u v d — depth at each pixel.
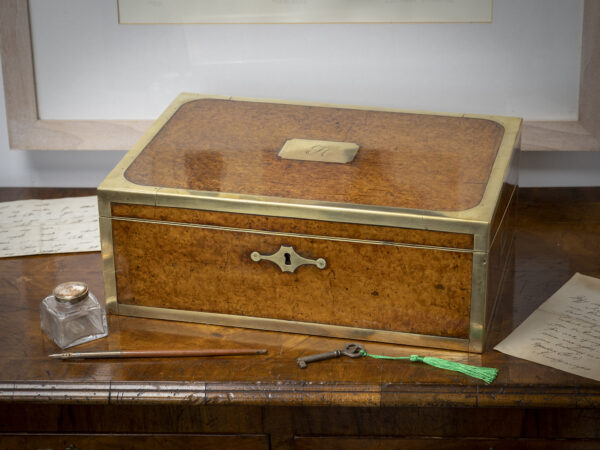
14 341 1.37
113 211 1.36
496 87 1.74
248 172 1.39
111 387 1.26
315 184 1.34
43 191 1.85
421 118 1.59
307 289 1.35
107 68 1.76
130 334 1.39
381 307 1.33
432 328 1.32
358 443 1.30
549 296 1.47
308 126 1.56
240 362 1.31
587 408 1.23
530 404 1.23
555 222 1.72
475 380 1.25
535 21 1.68
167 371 1.29
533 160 1.84
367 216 1.26
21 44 1.72
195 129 1.54
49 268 1.57
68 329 1.34
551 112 1.75
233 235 1.33
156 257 1.38
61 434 1.31
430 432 1.29
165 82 1.77
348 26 1.71
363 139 1.50
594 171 1.84
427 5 1.68
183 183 1.35
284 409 1.28
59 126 1.79
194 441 1.31
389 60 1.73
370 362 1.31
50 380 1.27
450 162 1.41
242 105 1.65
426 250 1.26
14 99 1.76
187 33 1.72
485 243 1.23
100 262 1.59
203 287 1.39
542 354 1.31
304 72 1.75
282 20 1.71
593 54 1.68
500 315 1.42
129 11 1.71
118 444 1.32
